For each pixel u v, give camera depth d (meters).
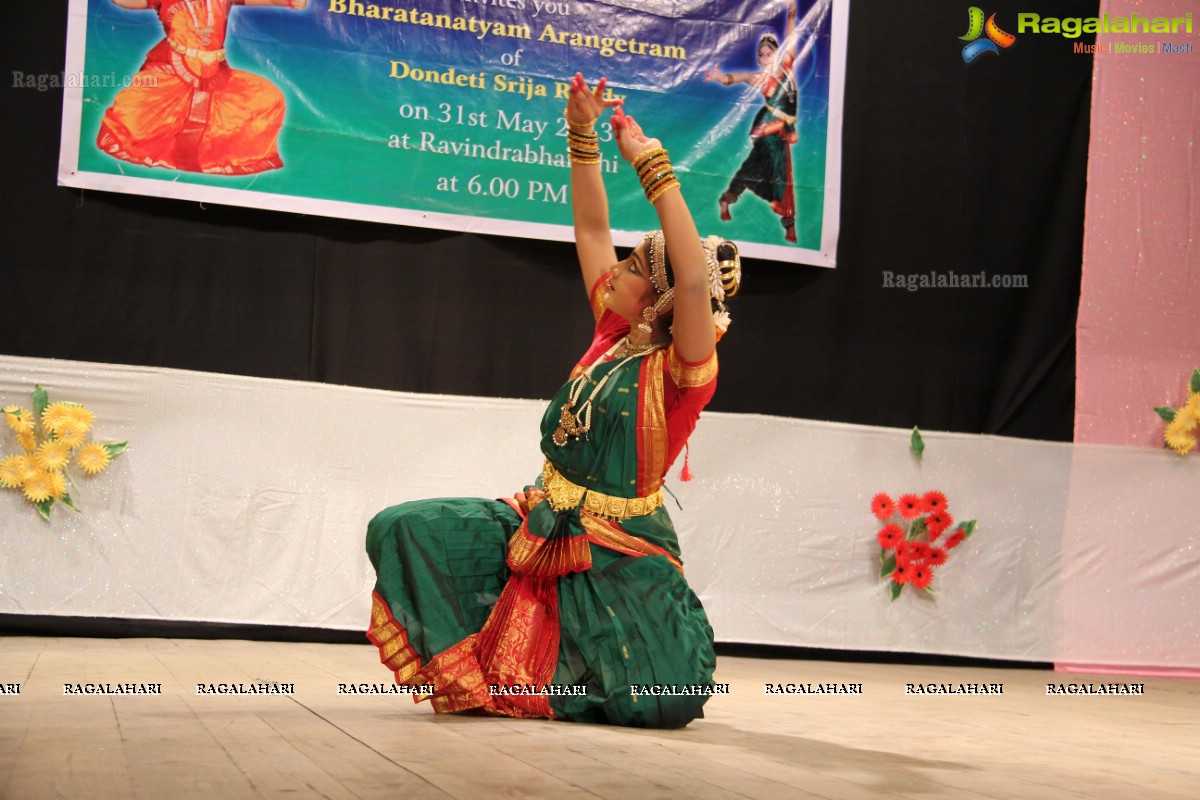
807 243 5.16
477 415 4.80
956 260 5.36
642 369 2.43
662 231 2.40
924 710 3.18
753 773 1.84
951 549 5.17
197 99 4.58
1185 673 5.27
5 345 4.43
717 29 5.09
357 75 4.73
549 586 2.46
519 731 2.20
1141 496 5.36
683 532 4.93
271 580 4.56
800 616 5.00
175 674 3.18
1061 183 5.44
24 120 4.48
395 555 2.47
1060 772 2.05
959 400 5.32
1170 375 5.45
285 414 4.62
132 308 4.56
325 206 4.69
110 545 4.43
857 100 5.29
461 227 4.83
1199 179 5.46
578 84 2.65
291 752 1.84
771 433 5.07
